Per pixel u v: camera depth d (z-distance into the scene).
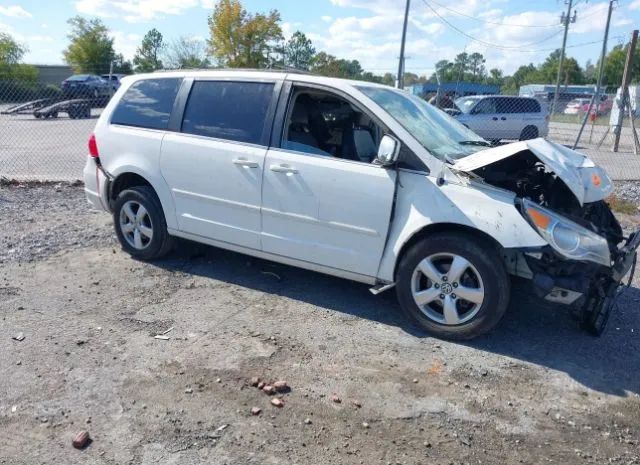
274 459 2.87
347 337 4.22
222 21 30.72
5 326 4.20
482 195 4.00
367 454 2.95
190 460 2.84
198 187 5.07
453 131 4.98
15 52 44.53
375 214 4.28
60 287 4.97
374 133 4.46
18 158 13.66
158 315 4.48
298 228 4.64
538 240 3.79
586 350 4.18
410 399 3.46
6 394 3.34
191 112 5.18
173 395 3.39
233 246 5.05
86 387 3.44
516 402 3.48
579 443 3.12
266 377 3.63
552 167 3.92
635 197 10.29
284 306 4.73
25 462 2.79
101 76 27.33
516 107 19.62
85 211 7.66
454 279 4.08
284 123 4.70
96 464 2.79
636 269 6.04
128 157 5.44
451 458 2.94
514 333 4.40
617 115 18.03
